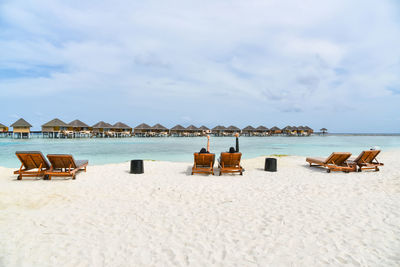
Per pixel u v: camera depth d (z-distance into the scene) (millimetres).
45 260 2582
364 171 8383
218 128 57188
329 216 3904
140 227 3473
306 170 8656
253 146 25656
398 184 6117
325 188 5809
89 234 3223
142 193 5336
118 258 2645
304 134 68062
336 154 7973
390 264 2508
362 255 2686
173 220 3752
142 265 2512
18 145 25656
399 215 3926
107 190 5570
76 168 7109
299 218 3824
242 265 2504
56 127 40250
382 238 3104
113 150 19812
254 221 3703
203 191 5535
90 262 2561
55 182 6387
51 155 6555
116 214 3998
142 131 51031
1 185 5934
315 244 2949
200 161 7801
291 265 2500
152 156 15266
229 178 7137
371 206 4406
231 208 4340
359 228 3416
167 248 2869
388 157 13078
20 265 2484
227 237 3156
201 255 2707
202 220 3750
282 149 21391
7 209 4152
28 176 6633
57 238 3088
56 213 4008
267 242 3010
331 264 2516
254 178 7137
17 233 3201
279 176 7469
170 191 5512
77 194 5207
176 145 26906
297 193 5379
